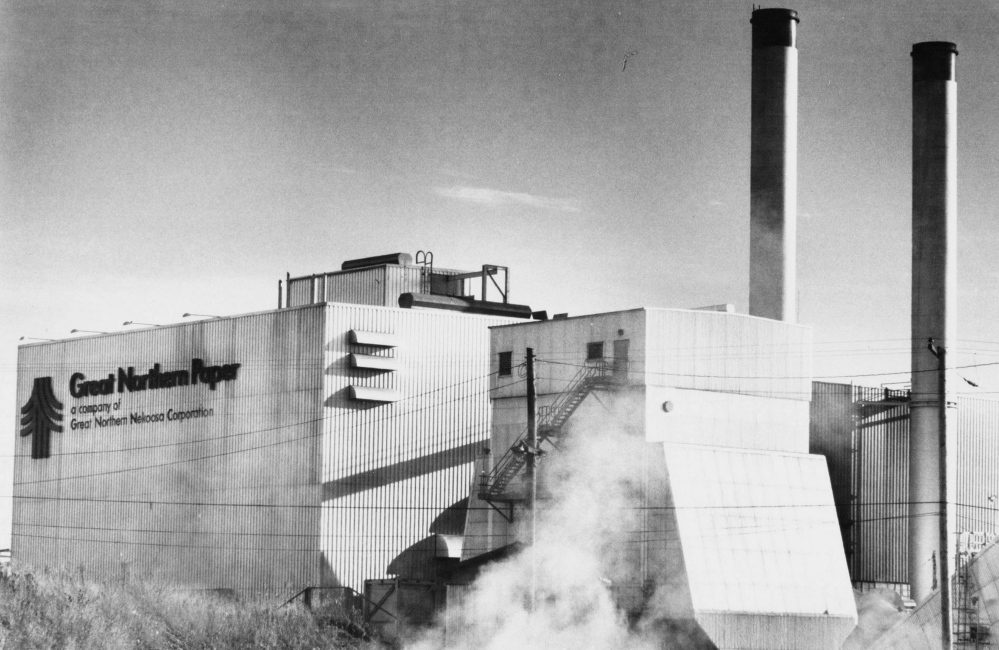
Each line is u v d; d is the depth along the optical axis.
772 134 97.69
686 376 80.50
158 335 101.94
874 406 93.44
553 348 83.88
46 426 110.88
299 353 91.12
